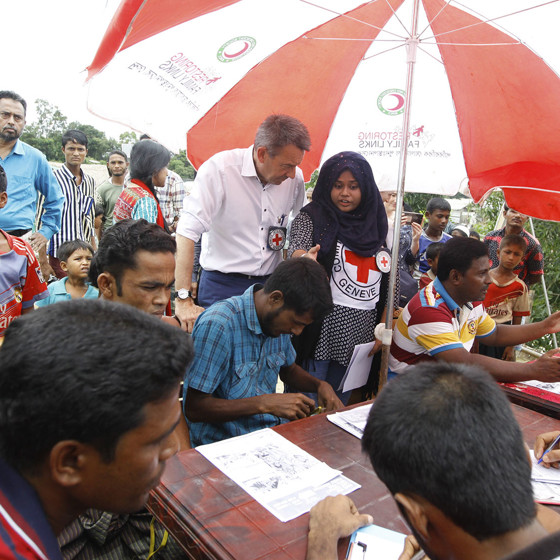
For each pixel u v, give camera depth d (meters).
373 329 2.77
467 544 0.76
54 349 0.68
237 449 1.52
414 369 0.89
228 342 1.87
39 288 2.45
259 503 1.27
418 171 3.17
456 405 0.77
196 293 3.38
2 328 2.26
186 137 2.72
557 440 1.60
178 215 5.14
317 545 1.09
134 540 1.56
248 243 2.76
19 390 0.67
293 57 2.73
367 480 1.41
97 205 5.75
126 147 6.24
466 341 2.60
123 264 1.63
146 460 0.74
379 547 1.12
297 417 1.85
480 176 3.08
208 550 1.12
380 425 0.82
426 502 0.77
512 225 4.11
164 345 0.75
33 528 0.71
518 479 0.74
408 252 4.47
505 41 2.48
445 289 2.45
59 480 0.71
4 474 0.72
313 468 1.44
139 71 2.26
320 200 2.67
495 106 2.81
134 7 1.83
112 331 0.72
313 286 1.80
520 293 3.84
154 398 0.72
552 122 2.69
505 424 0.77
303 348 2.60
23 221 3.51
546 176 2.88
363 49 2.80
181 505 1.24
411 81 2.38
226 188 2.62
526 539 0.73
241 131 2.91
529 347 5.76
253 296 1.93
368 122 3.14
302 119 3.04
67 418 0.66
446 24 2.57
